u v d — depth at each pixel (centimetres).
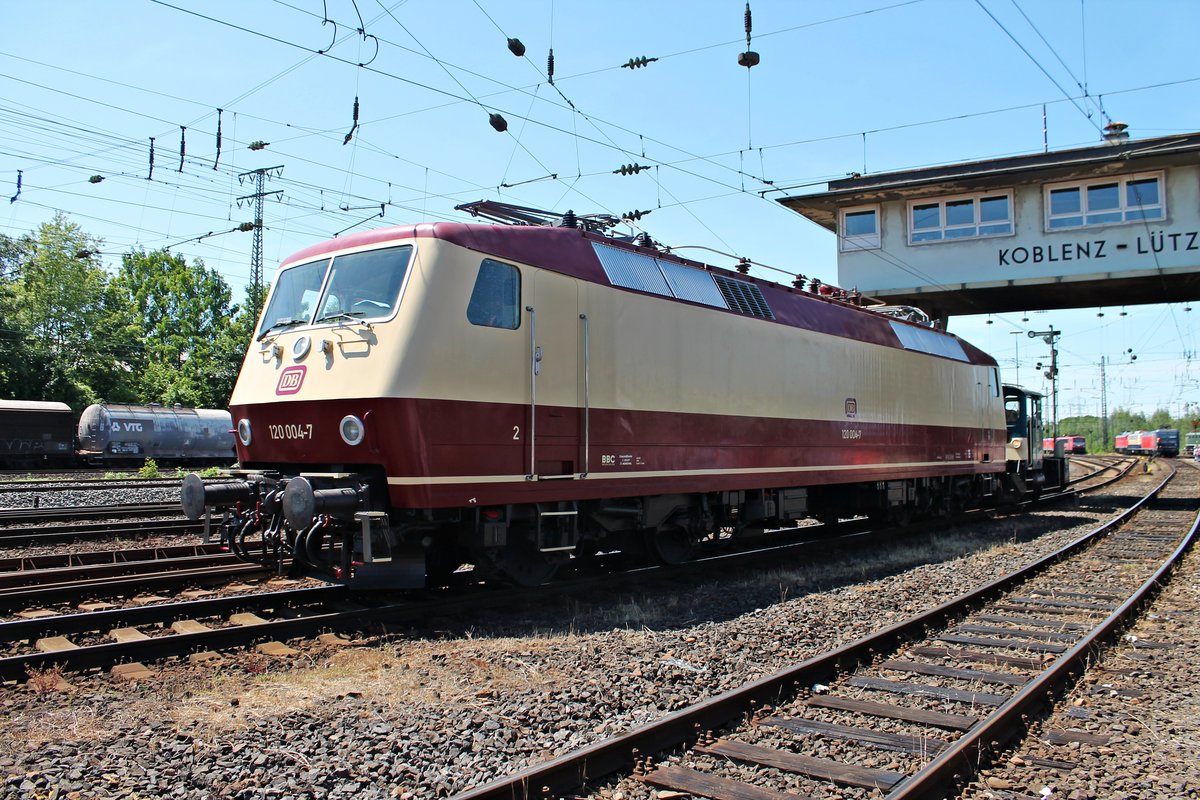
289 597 855
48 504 1914
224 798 406
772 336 1239
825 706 577
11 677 598
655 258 1080
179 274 7112
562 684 610
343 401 776
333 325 814
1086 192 2205
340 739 484
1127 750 505
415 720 519
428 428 761
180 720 517
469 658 674
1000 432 2117
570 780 431
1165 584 1091
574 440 912
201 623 768
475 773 445
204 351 5628
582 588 966
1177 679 664
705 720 518
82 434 3997
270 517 823
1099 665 697
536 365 869
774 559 1259
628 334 987
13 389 4944
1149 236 2141
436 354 773
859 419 1455
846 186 2425
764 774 457
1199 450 7075
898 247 2384
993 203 2291
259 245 3944
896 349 1608
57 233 5581
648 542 1102
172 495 2117
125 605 858
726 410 1135
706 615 876
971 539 1589
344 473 804
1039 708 577
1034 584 1083
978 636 794
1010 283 2267
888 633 739
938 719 541
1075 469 5122
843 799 429
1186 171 2112
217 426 4291
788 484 1260
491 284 837
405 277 792
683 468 1058
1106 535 1639
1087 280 2197
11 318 5097
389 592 916
